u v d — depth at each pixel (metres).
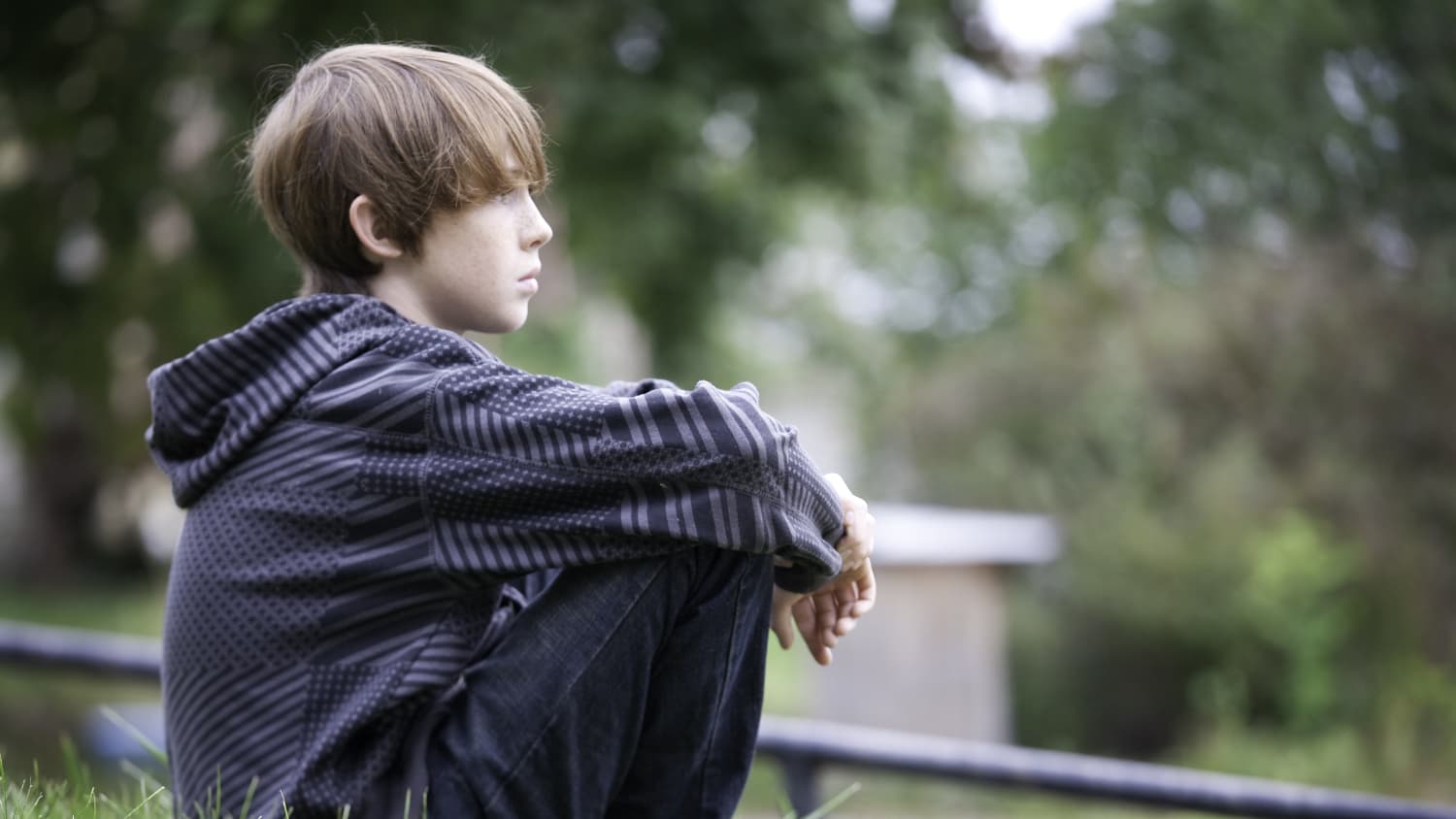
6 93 7.93
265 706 1.36
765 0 7.84
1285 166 10.10
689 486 1.33
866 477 16.97
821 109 8.02
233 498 1.42
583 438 1.33
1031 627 11.12
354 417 1.38
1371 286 11.60
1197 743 10.47
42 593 15.50
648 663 1.36
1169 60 9.89
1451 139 9.68
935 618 8.02
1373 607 10.66
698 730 1.39
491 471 1.34
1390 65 9.61
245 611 1.38
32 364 8.22
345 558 1.36
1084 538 11.35
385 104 1.48
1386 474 11.23
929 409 15.16
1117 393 12.83
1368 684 10.39
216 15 6.68
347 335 1.43
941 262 21.61
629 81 7.45
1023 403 14.24
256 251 7.44
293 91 1.56
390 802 1.33
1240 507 11.22
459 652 1.38
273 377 1.43
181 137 7.95
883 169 8.43
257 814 1.32
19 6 7.66
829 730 2.71
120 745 5.40
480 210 1.50
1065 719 11.05
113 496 16.16
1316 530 11.15
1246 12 9.52
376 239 1.49
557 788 1.33
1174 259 13.34
